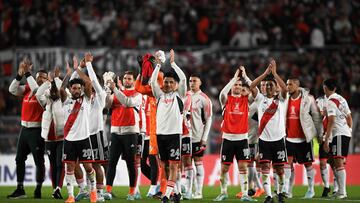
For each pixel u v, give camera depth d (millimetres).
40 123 36500
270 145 32594
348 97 64688
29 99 36500
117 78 35562
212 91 65312
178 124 31391
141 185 49906
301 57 67312
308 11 72938
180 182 35719
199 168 37531
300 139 37844
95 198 32281
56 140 36062
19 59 62312
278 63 66500
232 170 51344
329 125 36562
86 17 72875
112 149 34969
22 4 72875
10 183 50188
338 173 37312
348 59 67250
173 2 74438
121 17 73000
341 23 72188
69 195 31859
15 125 52844
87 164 31969
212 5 74250
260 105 32969
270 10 73125
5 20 71312
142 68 35375
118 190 44281
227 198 36406
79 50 62969
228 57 67250
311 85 65500
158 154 34031
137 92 34906
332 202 34188
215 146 53469
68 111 31922
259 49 67562
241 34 71188
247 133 35188
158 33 71000
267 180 32344
